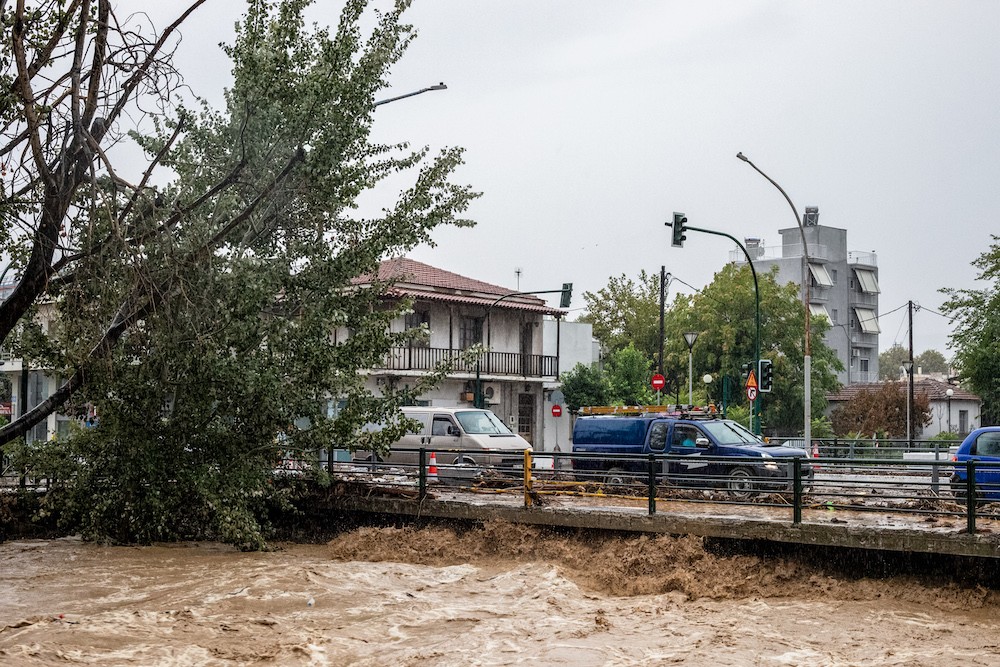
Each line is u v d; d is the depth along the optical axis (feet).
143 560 61.05
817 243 248.93
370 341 63.98
